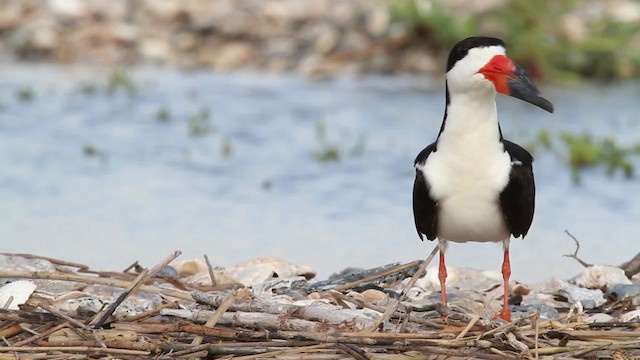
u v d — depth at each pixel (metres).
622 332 7.85
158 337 7.84
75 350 7.50
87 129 17.72
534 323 7.97
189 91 21.08
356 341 7.59
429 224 8.59
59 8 25.89
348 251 11.87
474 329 7.99
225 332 7.73
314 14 25.53
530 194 8.49
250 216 13.28
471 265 11.51
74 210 13.31
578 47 23.34
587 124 18.59
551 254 11.88
